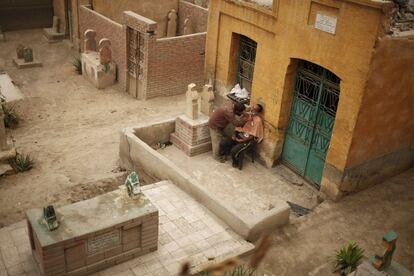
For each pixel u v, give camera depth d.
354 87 8.73
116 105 15.95
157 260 7.97
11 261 7.82
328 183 9.84
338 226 9.17
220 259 8.00
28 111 15.21
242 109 11.15
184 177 9.88
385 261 6.96
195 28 19.39
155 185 10.12
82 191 10.77
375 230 9.09
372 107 8.98
